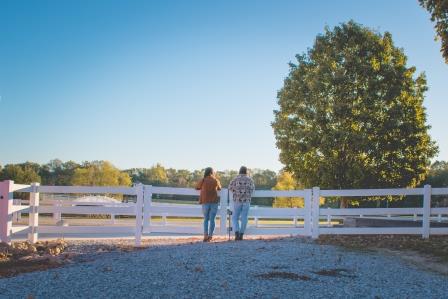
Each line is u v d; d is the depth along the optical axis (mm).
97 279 8188
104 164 65000
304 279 8656
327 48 26625
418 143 24609
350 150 24516
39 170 103000
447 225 18031
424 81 25922
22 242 13070
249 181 13969
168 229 14375
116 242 14258
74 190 13633
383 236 15695
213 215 13898
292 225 25281
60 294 7297
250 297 7320
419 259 11625
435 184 49062
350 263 10344
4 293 7344
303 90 26359
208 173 14016
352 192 15070
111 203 20016
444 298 7922
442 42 17719
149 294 7340
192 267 9156
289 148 25938
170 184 102125
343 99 25094
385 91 25094
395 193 15031
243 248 11539
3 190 12562
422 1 18000
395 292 8109
